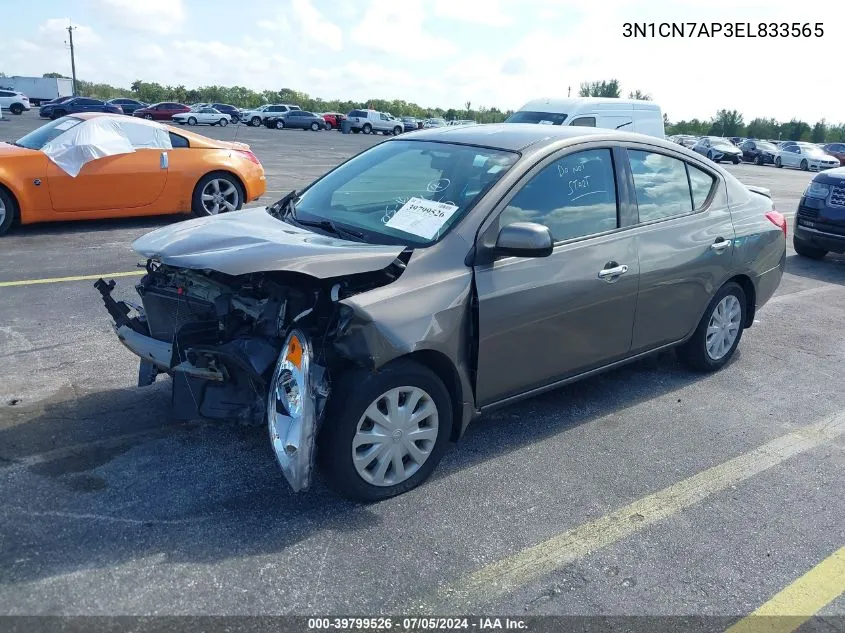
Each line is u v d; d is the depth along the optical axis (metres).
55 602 2.69
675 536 3.34
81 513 3.25
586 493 3.67
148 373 4.00
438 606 2.81
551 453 4.07
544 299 3.83
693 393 5.04
